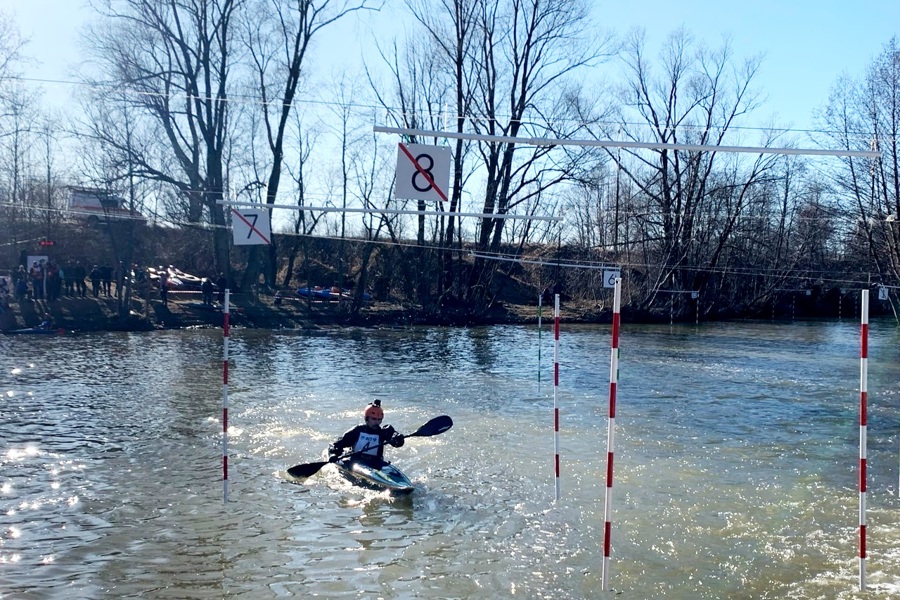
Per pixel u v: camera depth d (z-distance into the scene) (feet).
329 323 126.11
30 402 52.75
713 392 61.62
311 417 49.08
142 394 56.59
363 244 152.46
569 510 31.14
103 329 105.70
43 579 24.13
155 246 135.23
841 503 32.32
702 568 25.18
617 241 139.85
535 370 74.08
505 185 139.03
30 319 104.01
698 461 39.32
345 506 31.50
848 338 114.21
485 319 139.13
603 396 58.95
